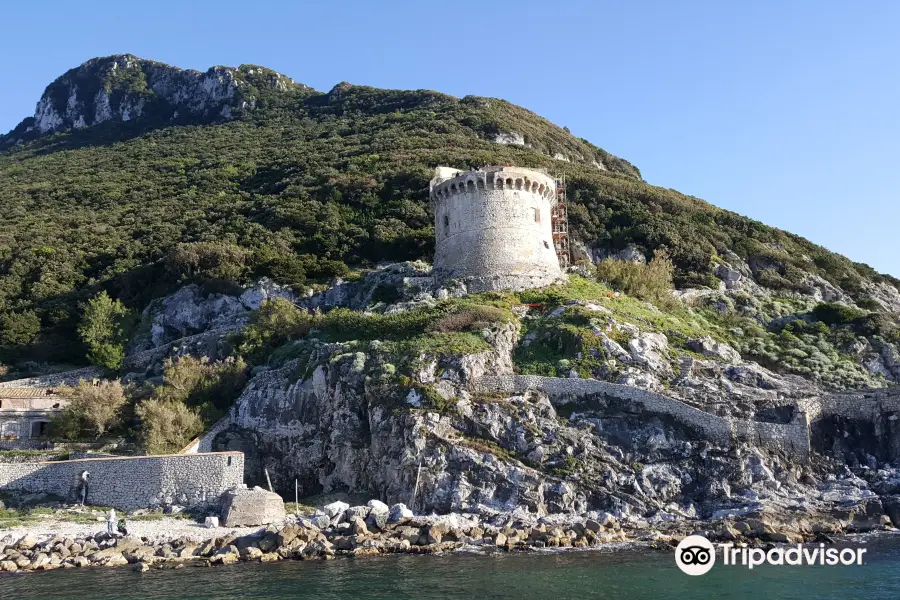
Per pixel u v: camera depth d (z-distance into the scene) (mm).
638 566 38844
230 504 48844
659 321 71500
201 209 123312
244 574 39000
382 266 97000
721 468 51062
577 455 51656
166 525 48344
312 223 106875
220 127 197000
